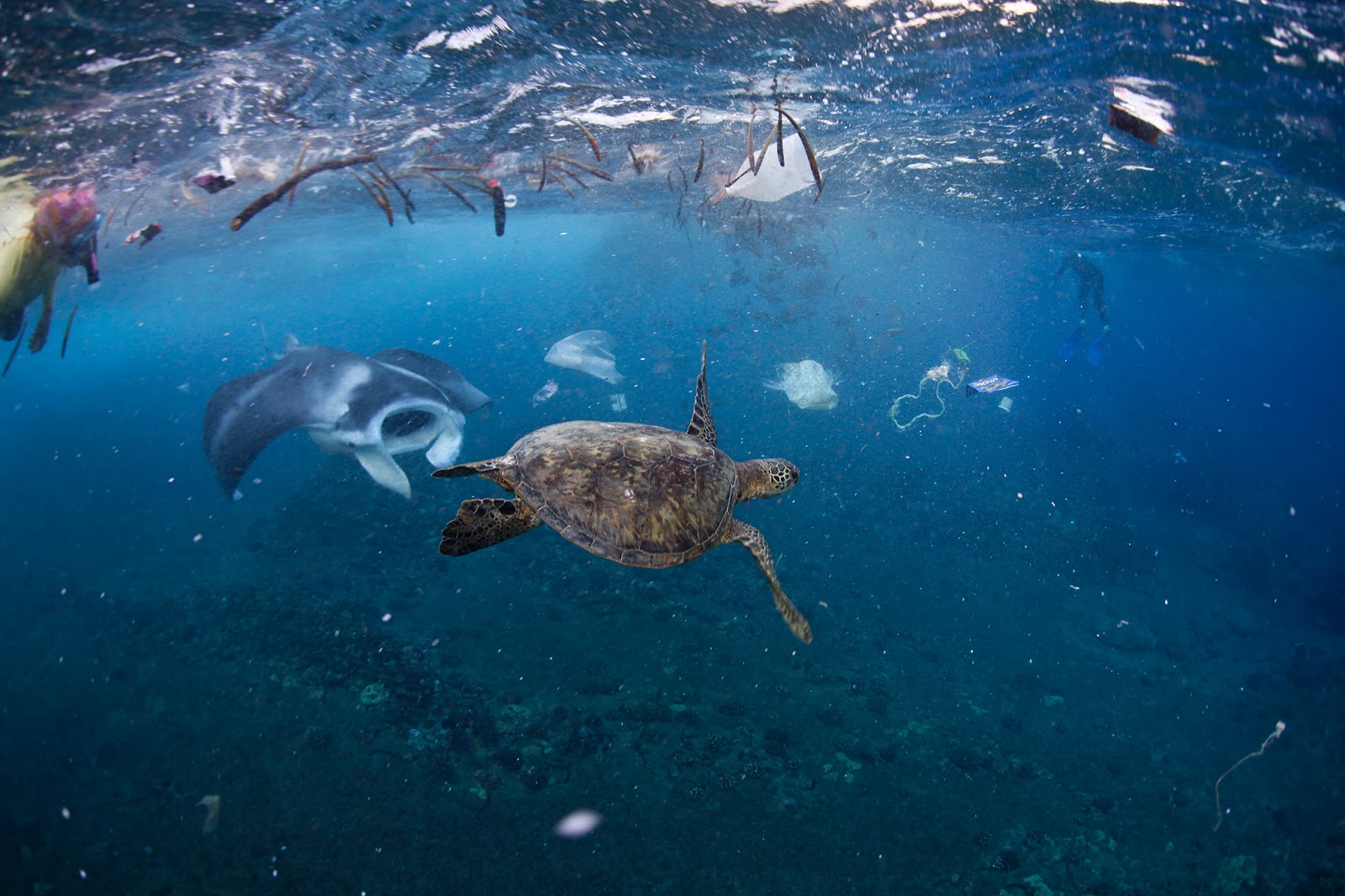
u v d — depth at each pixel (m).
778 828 9.66
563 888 8.51
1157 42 8.00
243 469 6.94
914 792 10.80
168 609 15.47
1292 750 13.54
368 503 19.69
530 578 16.39
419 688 11.75
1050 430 32.44
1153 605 19.17
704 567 17.56
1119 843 10.44
